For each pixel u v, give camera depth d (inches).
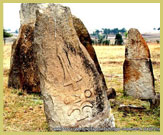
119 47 1014.4
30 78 463.5
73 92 298.4
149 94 436.8
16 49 474.6
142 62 435.8
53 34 299.1
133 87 444.5
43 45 297.0
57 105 295.9
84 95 299.0
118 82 553.0
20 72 473.7
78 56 302.0
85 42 452.4
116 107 396.5
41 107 403.2
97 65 458.0
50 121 299.7
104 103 302.7
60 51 298.7
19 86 476.7
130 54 440.8
